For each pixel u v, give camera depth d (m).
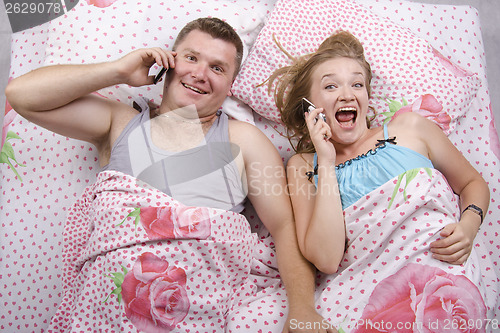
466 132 1.54
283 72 1.47
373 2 1.68
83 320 1.13
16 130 1.44
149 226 1.13
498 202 1.47
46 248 1.35
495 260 1.42
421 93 1.48
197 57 1.30
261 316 1.15
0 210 1.40
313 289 1.20
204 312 1.13
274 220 1.30
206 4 1.55
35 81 1.18
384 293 1.12
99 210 1.17
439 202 1.18
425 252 1.14
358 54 1.42
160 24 1.49
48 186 1.40
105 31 1.46
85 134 1.29
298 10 1.53
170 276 1.11
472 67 1.65
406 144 1.29
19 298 1.33
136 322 1.09
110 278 1.11
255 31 1.58
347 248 1.23
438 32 1.67
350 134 1.31
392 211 1.17
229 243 1.17
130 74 1.25
